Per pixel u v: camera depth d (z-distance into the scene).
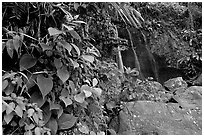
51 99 1.44
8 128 1.33
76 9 1.61
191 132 1.77
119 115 1.90
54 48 1.45
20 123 1.29
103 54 2.37
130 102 2.01
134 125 1.80
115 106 2.00
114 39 2.35
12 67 1.43
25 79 1.38
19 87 1.37
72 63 1.46
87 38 1.80
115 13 2.15
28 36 1.37
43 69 1.46
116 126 1.84
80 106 1.57
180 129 1.80
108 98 2.02
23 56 1.40
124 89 2.15
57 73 1.41
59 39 1.42
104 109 1.94
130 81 2.20
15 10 1.43
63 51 1.48
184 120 1.88
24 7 1.45
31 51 1.45
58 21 1.54
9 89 1.30
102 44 2.31
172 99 2.21
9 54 1.30
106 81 2.05
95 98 1.71
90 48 1.88
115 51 2.42
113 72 2.12
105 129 1.76
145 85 2.33
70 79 1.55
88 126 1.63
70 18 1.51
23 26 1.48
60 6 1.51
